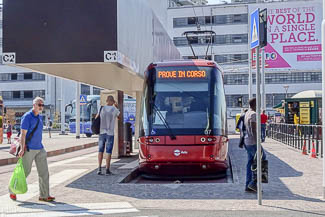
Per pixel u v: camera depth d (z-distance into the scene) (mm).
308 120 33812
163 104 12938
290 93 68125
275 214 7551
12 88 79812
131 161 16391
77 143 29641
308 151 18359
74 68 13289
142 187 10508
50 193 9820
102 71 14141
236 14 68625
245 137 9586
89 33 11562
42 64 11883
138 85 19312
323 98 8836
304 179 11297
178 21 70625
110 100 12617
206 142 12438
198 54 70000
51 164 16078
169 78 13227
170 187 10477
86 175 12508
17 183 8844
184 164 12391
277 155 18062
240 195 9352
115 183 11070
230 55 69000
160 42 18750
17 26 11719
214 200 8875
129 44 12852
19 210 8133
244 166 14320
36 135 8820
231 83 69812
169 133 12570
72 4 11633
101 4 11562
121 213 7812
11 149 8883
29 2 11727
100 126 12594
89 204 8625
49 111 77125
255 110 9594
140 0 14500
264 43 8273
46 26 11664
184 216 7484
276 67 45031
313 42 44750
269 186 10328
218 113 12883
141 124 13062
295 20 44938
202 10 68938
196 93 12992
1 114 28578
